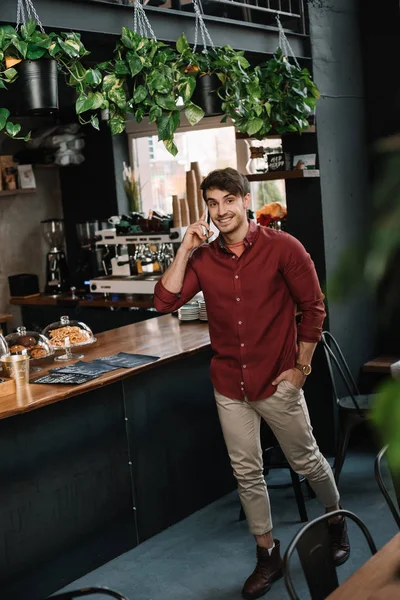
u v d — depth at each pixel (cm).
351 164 498
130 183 688
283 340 302
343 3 491
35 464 324
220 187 289
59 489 335
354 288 50
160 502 387
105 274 671
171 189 674
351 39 499
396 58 501
